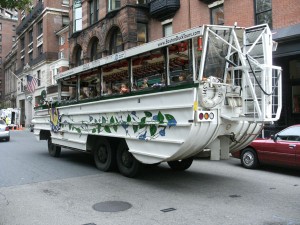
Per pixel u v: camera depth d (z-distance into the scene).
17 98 61.06
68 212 6.07
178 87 6.92
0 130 21.61
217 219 5.58
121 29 22.70
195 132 6.70
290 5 13.84
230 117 6.95
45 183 8.45
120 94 8.68
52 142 12.89
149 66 8.03
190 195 7.13
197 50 6.85
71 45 31.06
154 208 6.22
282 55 13.49
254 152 10.23
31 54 54.69
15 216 5.89
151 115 7.68
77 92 11.09
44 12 46.16
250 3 15.61
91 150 10.38
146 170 9.98
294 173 9.70
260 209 6.13
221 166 10.84
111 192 7.43
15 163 11.73
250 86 6.93
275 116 7.17
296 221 5.47
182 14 19.77
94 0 27.33
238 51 7.16
